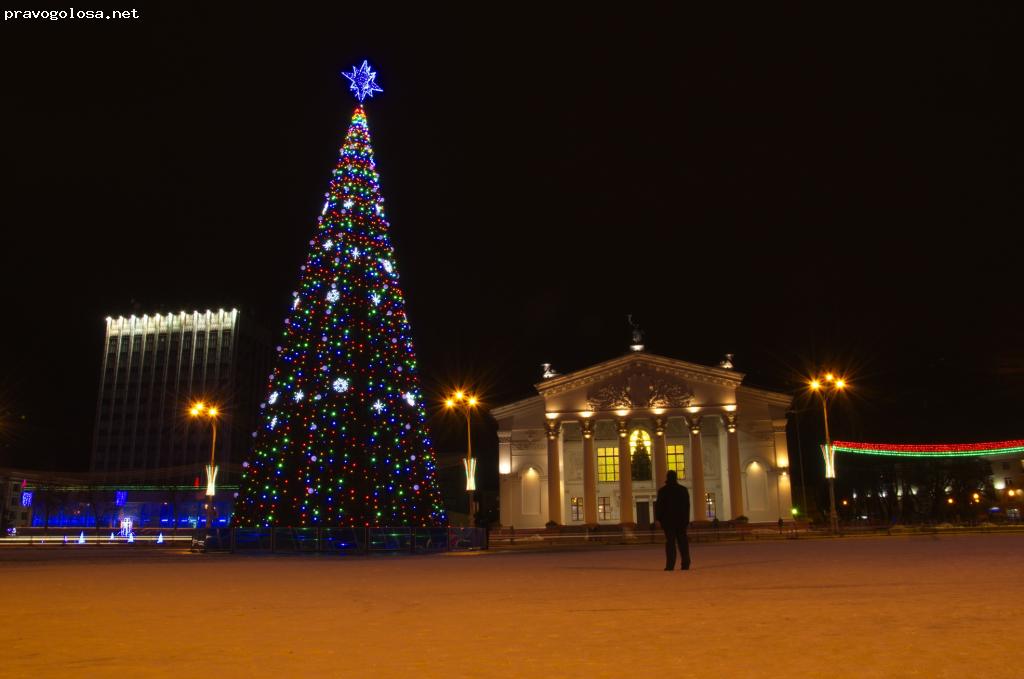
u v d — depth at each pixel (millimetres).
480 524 51375
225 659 6547
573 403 68062
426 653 6727
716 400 66312
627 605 9898
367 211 36750
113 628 8445
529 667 6039
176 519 98688
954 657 6070
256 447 34625
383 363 34688
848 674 5562
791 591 11078
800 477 82188
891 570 14391
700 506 64188
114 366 130875
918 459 73688
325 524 32312
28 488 102688
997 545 23953
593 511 65625
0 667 6250
